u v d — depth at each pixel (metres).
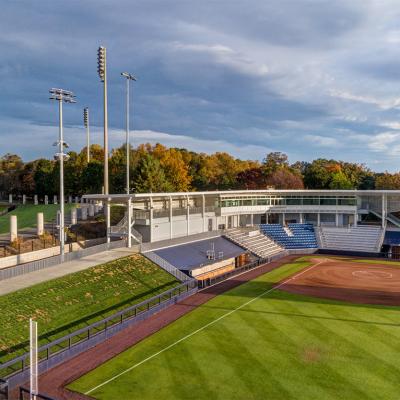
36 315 35.78
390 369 28.62
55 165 116.81
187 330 36.44
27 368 28.25
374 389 25.84
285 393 25.42
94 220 73.44
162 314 41.03
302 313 41.34
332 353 31.36
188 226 72.38
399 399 24.62
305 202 92.38
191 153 175.50
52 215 78.81
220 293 49.25
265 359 30.33
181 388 26.14
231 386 26.34
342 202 90.75
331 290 51.19
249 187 136.50
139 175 95.25
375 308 43.34
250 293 49.31
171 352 31.72
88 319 37.59
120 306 41.62
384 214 86.19
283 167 155.88
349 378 27.33
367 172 165.25
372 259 74.25
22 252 50.62
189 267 57.38
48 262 48.34
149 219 65.06
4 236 59.59
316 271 63.03
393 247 82.44
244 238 78.25
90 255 54.62
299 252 80.25
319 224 91.31
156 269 53.44
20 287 39.88
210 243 70.12
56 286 41.53
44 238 55.94
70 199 105.44
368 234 84.31
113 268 49.69
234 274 60.47
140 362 30.00
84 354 31.61
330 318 39.72
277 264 68.94
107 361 30.28
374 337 34.66
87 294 42.03
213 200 82.81
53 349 31.42
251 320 39.09
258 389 25.94
